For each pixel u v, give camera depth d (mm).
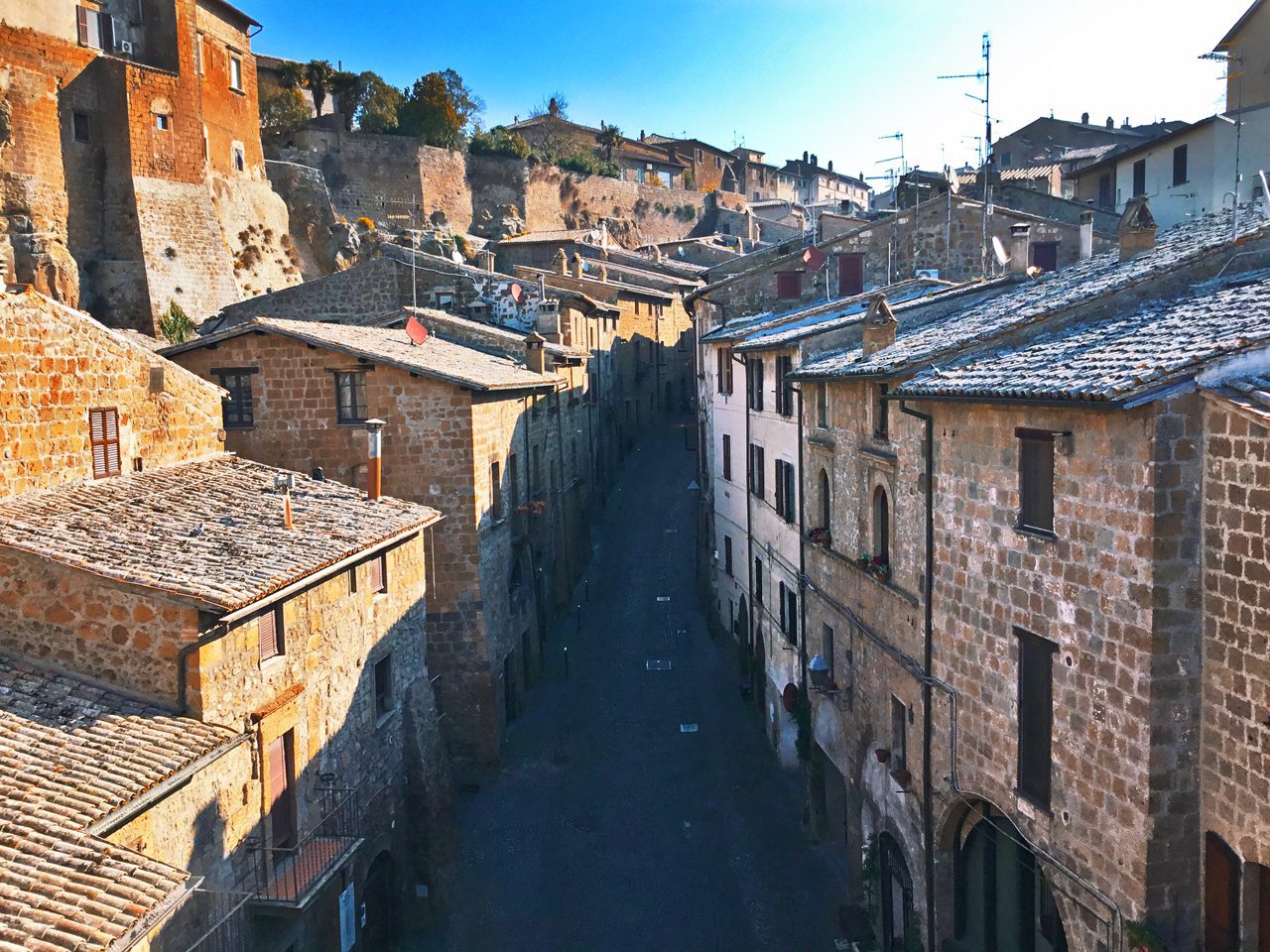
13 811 11578
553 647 36875
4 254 39625
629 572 44750
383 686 21312
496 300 42562
